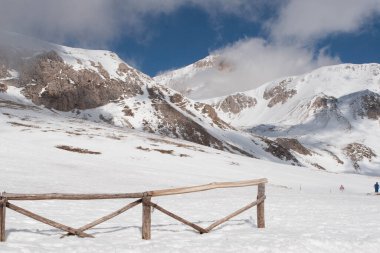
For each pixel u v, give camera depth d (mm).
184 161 72938
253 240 11852
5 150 57438
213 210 19578
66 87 196375
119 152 72312
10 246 10023
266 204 22953
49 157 57438
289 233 13219
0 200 10602
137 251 10242
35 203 18734
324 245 11516
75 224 13977
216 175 61938
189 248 10695
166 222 15320
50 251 9781
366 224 15992
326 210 20766
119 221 15188
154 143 89125
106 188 31625
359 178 95562
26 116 111688
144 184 39469
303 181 72688
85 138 82188
